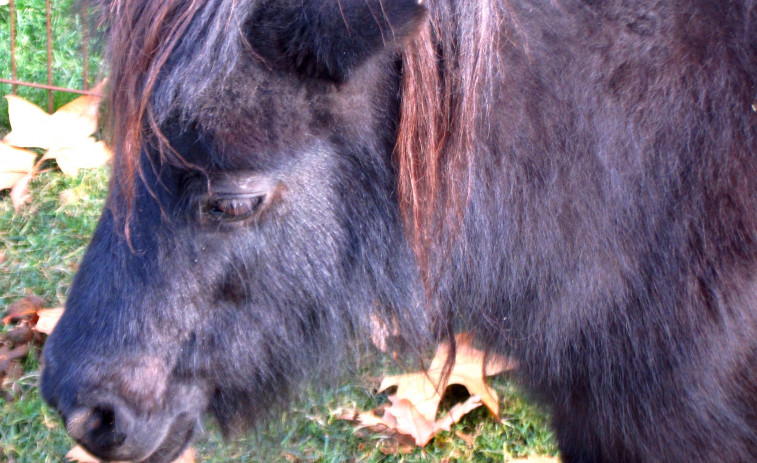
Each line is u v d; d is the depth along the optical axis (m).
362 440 1.60
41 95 2.30
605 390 1.24
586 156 1.19
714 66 1.18
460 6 1.13
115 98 1.09
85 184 2.07
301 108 1.10
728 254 1.18
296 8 1.07
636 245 1.20
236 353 1.17
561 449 1.37
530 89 1.18
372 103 1.15
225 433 1.27
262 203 1.12
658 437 1.22
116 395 1.12
